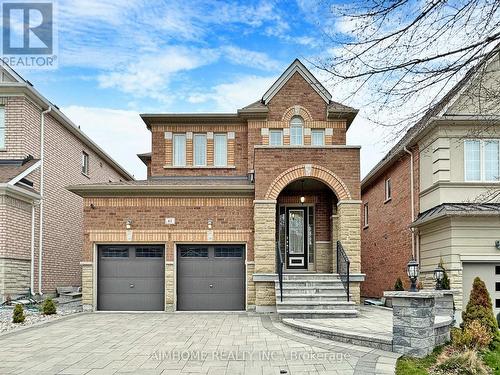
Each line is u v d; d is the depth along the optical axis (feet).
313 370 22.90
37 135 55.67
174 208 48.24
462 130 44.65
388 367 23.47
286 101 55.88
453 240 42.55
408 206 53.47
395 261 58.18
